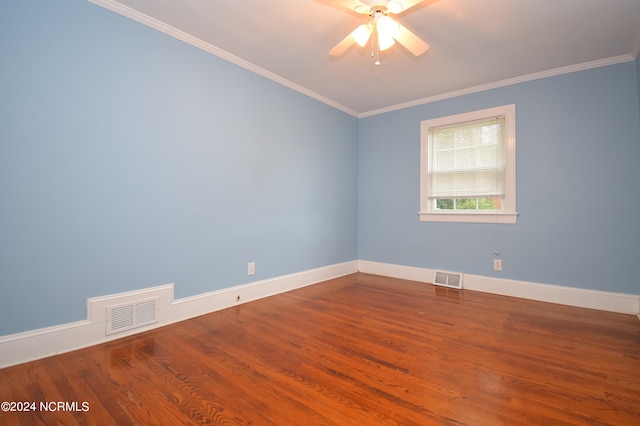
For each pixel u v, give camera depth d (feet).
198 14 7.51
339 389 5.21
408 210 13.51
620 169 9.30
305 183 12.29
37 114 6.14
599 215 9.59
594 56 9.30
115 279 7.22
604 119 9.52
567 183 10.07
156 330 7.72
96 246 6.94
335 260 13.83
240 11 7.38
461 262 12.09
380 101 13.38
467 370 5.85
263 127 10.59
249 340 7.14
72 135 6.58
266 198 10.73
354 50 9.17
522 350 6.68
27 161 6.04
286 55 9.49
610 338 7.30
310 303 9.99
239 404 4.79
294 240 11.83
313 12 7.42
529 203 10.69
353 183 14.87
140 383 5.34
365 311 9.22
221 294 9.34
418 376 5.63
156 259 7.94
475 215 11.73
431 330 7.79
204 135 8.93
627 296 9.13
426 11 7.22
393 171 13.96
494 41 8.52
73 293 6.62
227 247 9.55
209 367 5.90
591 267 9.69
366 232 14.88
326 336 7.39
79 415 4.50
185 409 4.66
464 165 12.14
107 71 7.07
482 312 9.16
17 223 5.94
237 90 9.76
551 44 8.66
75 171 6.63
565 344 6.98
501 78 10.94
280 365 6.00
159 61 7.95
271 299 10.41
